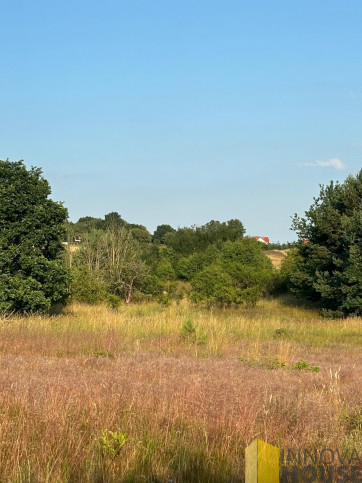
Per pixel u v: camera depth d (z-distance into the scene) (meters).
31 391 8.89
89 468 6.13
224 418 7.71
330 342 21.36
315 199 37.72
